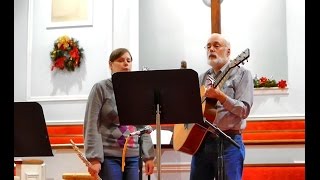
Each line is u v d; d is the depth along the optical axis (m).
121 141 3.14
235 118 3.27
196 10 6.50
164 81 2.72
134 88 2.76
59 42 6.20
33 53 6.34
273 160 4.88
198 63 6.41
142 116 2.81
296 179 4.61
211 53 3.45
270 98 5.84
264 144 4.89
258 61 6.22
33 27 6.39
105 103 3.15
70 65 6.17
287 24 6.03
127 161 3.20
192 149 3.32
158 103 2.75
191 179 3.40
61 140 5.76
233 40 6.32
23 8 6.41
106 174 3.08
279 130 5.46
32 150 2.80
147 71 2.72
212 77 3.36
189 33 6.48
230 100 3.09
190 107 2.75
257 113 5.82
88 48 6.27
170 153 4.70
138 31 6.46
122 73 2.74
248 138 5.49
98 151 3.01
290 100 5.82
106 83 3.18
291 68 5.92
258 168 4.67
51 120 6.16
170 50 6.48
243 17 6.34
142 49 6.52
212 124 3.10
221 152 3.02
